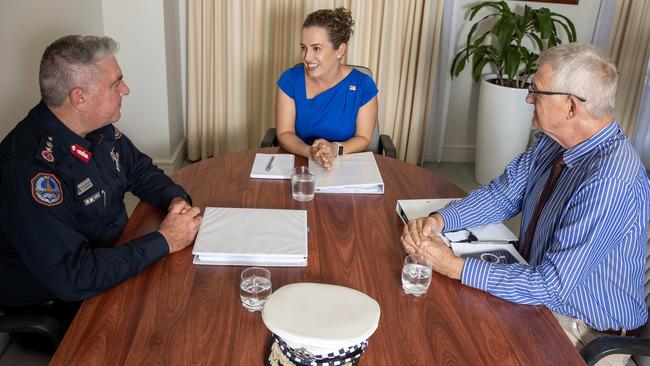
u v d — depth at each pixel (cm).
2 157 128
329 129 228
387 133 365
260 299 115
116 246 137
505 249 146
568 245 127
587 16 362
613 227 126
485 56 347
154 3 304
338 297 103
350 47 339
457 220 155
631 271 136
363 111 226
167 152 338
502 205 161
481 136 352
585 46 128
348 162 196
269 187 176
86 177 142
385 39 339
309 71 215
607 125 130
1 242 138
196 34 334
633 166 127
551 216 140
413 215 158
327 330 93
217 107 350
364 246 144
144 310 115
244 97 349
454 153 397
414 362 104
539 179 153
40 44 209
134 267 126
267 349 105
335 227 153
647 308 145
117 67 141
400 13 333
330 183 177
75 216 141
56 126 137
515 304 125
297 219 151
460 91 378
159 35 310
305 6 327
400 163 203
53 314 146
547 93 129
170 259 134
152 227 149
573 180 135
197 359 102
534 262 144
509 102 329
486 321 118
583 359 116
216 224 145
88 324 110
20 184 125
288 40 336
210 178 180
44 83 133
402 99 357
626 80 370
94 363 100
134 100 323
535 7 358
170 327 110
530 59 335
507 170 164
